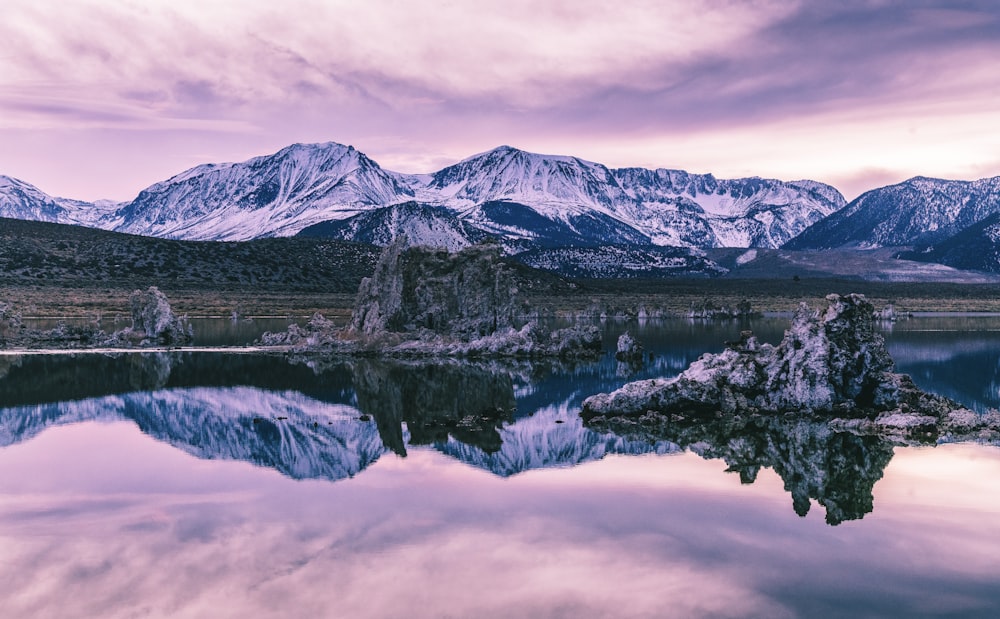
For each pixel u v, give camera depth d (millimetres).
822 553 28234
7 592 25062
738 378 55062
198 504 33906
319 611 23875
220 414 55094
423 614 23719
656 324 161500
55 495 35125
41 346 98188
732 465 40281
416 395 64188
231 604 24344
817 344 53719
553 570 26812
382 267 108812
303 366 83000
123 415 54156
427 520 31797
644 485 36750
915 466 39656
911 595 24984
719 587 25516
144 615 23672
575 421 52781
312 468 40094
